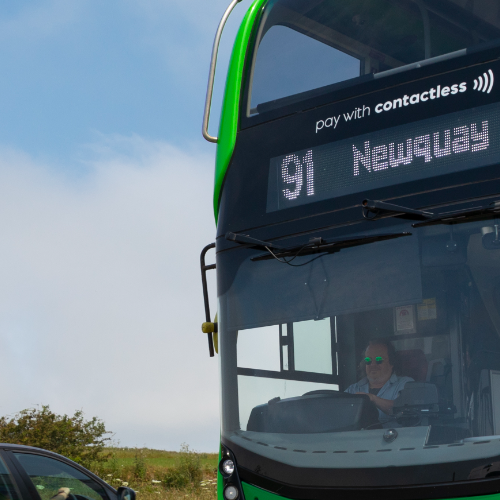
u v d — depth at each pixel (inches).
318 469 154.4
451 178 156.3
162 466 769.6
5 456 219.8
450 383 147.5
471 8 179.6
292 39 199.6
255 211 183.8
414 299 155.6
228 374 179.3
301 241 173.3
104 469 619.2
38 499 219.3
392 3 190.2
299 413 162.7
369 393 155.1
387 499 144.9
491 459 138.8
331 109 178.2
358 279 163.5
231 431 174.2
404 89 167.8
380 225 162.9
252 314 177.8
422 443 145.5
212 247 206.2
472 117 156.9
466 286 150.9
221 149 200.4
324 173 174.4
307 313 168.7
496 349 145.5
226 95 207.0
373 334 158.6
